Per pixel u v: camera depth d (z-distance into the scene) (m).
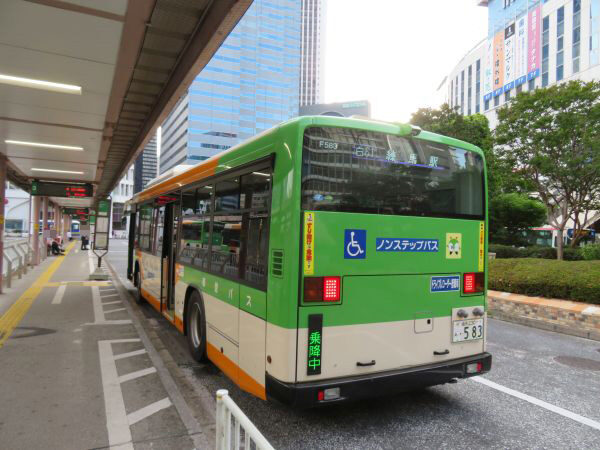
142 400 4.30
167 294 7.56
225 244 4.58
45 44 5.11
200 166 5.61
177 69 7.17
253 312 3.77
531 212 21.08
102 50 5.27
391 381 3.59
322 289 3.37
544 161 14.27
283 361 3.25
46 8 4.31
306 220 3.33
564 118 13.79
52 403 4.19
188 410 4.05
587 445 3.57
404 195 3.86
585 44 37.34
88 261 22.55
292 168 3.35
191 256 5.82
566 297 9.14
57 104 7.32
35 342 6.47
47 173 15.63
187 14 5.60
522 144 15.41
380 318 3.64
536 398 4.64
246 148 4.17
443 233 4.06
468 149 4.35
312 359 3.30
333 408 4.27
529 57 45.00
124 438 3.48
